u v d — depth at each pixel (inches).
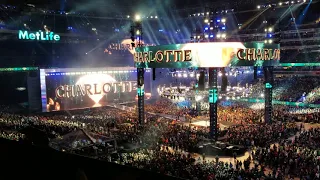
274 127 1611.7
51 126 1595.7
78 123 1807.3
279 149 1232.8
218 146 1353.3
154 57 1547.7
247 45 1428.4
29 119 1860.2
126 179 242.2
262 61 1493.6
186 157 1219.9
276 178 992.2
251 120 1877.5
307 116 1967.3
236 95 1841.8
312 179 959.6
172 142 1425.9
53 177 248.8
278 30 1875.0
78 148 1083.3
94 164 251.8
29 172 261.1
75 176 222.1
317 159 1107.9
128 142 1344.7
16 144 279.7
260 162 1181.7
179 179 231.5
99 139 1198.3
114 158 1058.1
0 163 280.5
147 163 1000.2
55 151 261.4
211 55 1369.3
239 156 1310.3
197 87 1798.7
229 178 932.6
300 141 1373.0
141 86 1790.1
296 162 1071.0
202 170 957.2
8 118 1879.9
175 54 1455.5
